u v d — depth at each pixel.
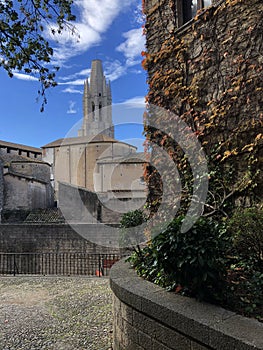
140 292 2.56
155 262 2.57
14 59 3.86
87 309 4.86
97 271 11.12
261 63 3.89
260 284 2.45
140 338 2.47
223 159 4.24
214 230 2.38
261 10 3.94
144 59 5.62
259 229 2.75
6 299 5.75
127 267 3.64
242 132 4.05
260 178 3.82
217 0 4.52
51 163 28.31
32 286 6.91
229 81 4.25
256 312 2.09
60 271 12.87
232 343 1.67
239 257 2.94
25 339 3.65
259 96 3.89
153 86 5.43
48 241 15.07
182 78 4.93
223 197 4.20
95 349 3.27
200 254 2.23
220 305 2.21
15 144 36.09
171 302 2.28
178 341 2.07
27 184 22.78
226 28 4.34
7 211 21.66
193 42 4.81
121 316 2.83
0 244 15.69
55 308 5.03
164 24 5.34
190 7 5.13
